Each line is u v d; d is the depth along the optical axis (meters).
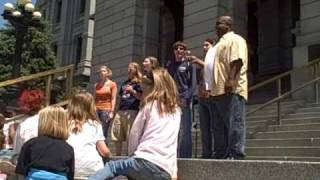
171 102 4.39
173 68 7.52
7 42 39.03
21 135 5.75
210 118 6.37
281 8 25.78
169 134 4.27
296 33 16.67
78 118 5.20
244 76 6.00
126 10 22.19
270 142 9.80
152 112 4.31
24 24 21.11
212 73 6.16
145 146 4.21
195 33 18.56
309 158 8.27
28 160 4.50
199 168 4.97
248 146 10.05
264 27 26.30
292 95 14.44
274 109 13.20
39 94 6.03
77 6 48.06
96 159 5.12
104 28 23.42
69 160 4.56
